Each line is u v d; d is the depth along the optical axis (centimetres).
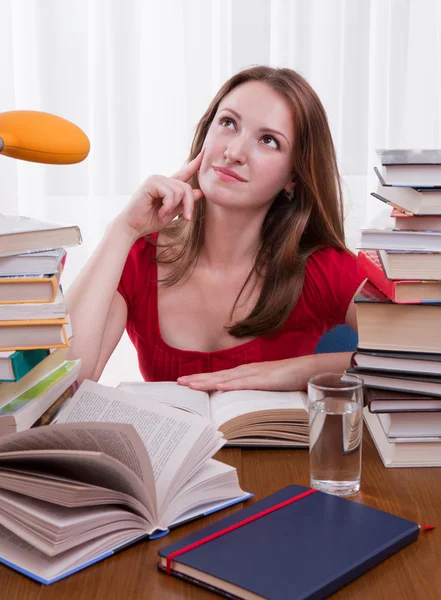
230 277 172
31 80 269
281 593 78
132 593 82
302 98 156
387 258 114
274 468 114
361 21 270
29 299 102
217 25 269
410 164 110
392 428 115
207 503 100
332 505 98
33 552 88
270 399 129
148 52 270
